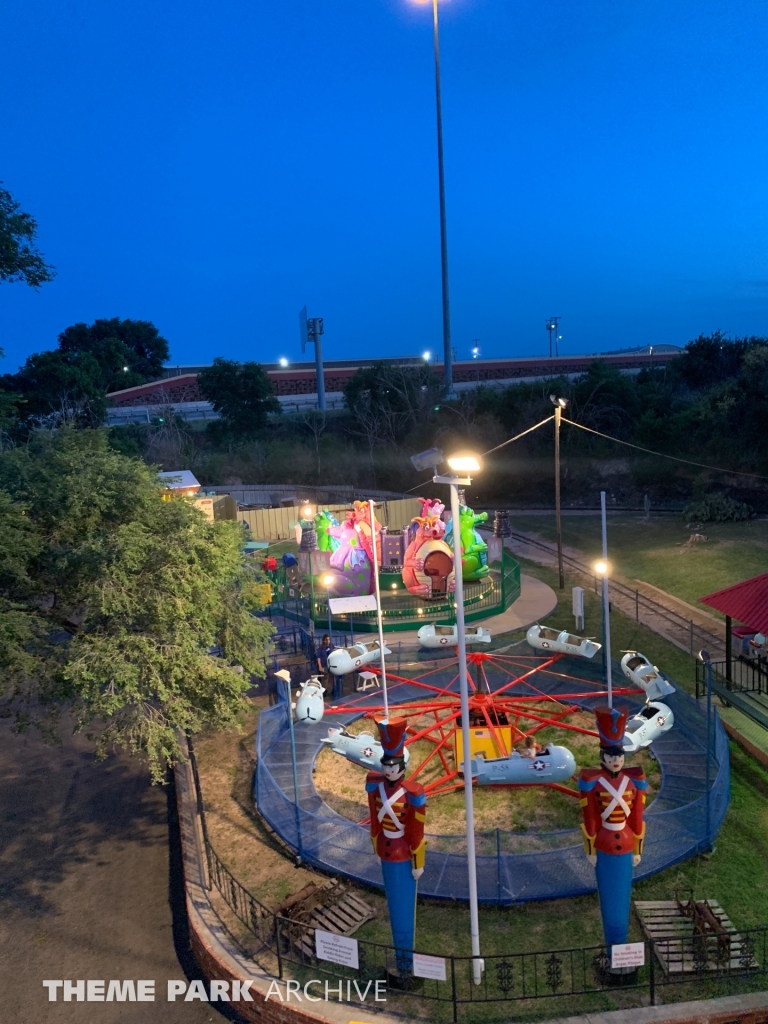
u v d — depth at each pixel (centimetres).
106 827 1692
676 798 1514
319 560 2908
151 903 1439
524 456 6094
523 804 1586
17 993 1231
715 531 3978
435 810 1576
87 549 1384
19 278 2577
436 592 2823
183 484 4194
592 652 2169
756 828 1468
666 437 5338
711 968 1108
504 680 2161
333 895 1310
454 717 1727
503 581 2866
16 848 1625
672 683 1917
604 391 6181
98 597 1350
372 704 2050
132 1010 1188
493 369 9112
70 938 1355
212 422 7531
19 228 2464
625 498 5419
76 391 6750
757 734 1775
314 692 1838
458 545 1095
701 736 1723
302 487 6338
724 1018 1030
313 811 1570
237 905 1320
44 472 1495
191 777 1792
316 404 8725
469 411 6625
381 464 6600
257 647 1678
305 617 2808
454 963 1121
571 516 4969
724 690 1895
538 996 1045
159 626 1436
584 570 3506
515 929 1234
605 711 1105
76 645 1375
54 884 1503
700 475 4847
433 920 1262
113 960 1302
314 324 8106
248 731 2016
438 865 1334
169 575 1423
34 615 1434
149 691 1431
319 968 1163
